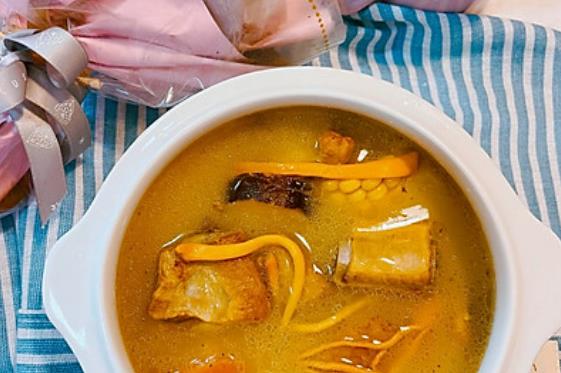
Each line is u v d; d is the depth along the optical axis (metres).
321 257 0.58
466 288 0.57
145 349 0.57
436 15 0.69
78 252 0.55
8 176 0.66
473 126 0.69
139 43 0.64
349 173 0.58
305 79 0.56
